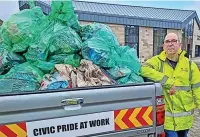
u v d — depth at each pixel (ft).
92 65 8.18
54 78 7.47
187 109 10.56
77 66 8.40
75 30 9.36
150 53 67.62
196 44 94.32
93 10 62.69
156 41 68.33
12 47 8.49
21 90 7.17
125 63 9.00
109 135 7.15
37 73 7.67
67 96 6.64
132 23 63.52
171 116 10.50
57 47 8.24
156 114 7.88
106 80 7.99
